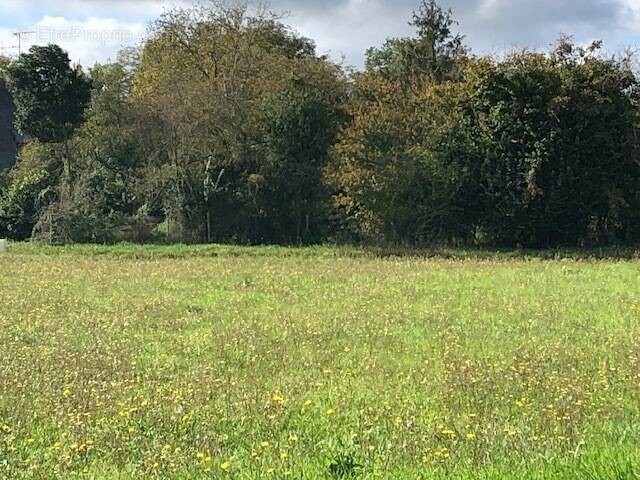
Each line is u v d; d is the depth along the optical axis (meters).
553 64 35.09
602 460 5.95
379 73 48.19
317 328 14.48
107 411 8.79
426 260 29.61
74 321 15.37
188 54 43.44
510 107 34.97
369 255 32.06
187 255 32.44
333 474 6.23
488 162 35.25
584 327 14.64
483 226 36.25
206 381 10.24
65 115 40.62
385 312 16.42
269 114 38.03
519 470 5.93
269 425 8.24
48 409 8.93
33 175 40.59
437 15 48.34
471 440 7.30
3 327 14.70
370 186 35.19
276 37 48.53
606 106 34.59
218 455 7.27
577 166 35.00
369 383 10.34
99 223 36.53
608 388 9.61
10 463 7.10
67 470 6.95
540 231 35.84
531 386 9.73
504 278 23.16
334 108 39.06
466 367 10.88
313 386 10.18
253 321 15.38
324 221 38.59
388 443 7.32
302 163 38.19
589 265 27.36
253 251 33.38
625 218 36.59
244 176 38.66
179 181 38.00
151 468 6.85
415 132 36.25
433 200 35.78
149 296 19.34
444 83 38.03
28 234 39.81
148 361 11.86
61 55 40.75
